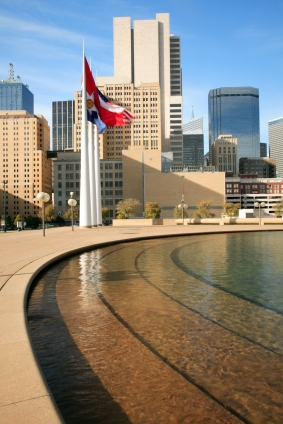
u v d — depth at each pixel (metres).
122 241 22.91
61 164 142.75
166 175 139.62
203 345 5.18
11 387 3.25
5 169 167.62
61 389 3.90
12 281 8.30
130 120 40.88
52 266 12.62
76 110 168.00
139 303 7.63
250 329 5.93
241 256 15.99
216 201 139.25
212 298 8.12
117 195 144.75
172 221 59.22
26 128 167.75
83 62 36.78
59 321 6.36
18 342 4.30
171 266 12.98
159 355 4.80
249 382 4.06
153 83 178.75
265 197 176.25
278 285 9.61
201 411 3.48
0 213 166.62
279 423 3.31
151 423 3.30
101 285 9.53
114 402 3.64
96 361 4.61
